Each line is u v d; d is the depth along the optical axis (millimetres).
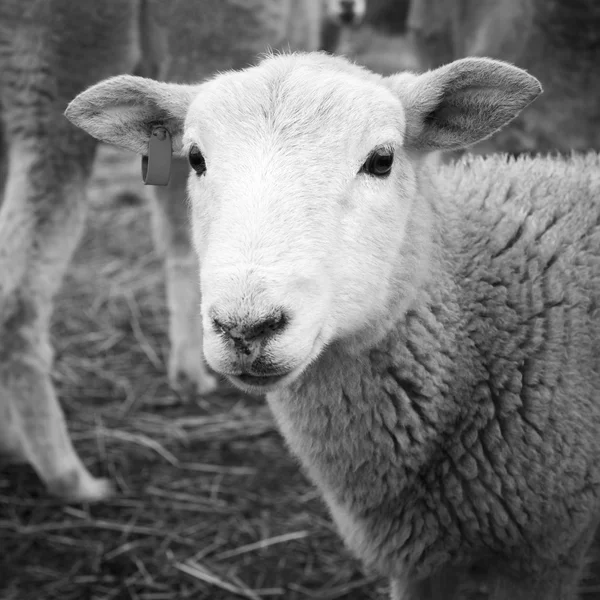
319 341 658
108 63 1062
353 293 673
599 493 738
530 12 1197
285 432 788
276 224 637
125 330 1488
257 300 609
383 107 688
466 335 739
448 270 747
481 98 725
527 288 747
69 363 1389
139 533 1056
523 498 725
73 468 1097
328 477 771
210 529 1062
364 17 2305
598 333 739
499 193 802
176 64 1109
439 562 761
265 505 1098
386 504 756
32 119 1031
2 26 1021
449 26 1433
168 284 1302
